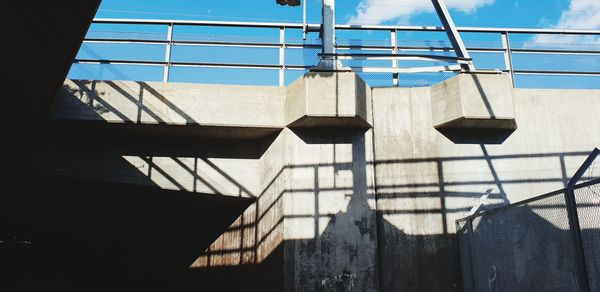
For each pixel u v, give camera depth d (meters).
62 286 16.91
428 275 10.53
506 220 8.68
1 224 15.72
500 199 11.08
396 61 12.03
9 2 7.15
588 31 12.73
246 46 11.88
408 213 10.89
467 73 11.16
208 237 14.06
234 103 11.29
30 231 16.67
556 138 11.55
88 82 11.01
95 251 17.02
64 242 17.19
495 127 11.44
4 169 10.95
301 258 10.31
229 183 11.80
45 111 10.48
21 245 17.08
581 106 11.84
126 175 11.47
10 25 7.64
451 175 11.16
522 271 8.11
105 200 13.18
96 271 16.95
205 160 11.86
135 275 16.50
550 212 7.36
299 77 11.00
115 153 11.59
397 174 11.12
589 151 11.50
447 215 10.91
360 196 10.79
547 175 11.29
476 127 11.42
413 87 11.73
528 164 11.34
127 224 15.26
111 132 11.43
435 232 10.79
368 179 10.92
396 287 10.42
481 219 9.66
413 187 11.05
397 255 10.61
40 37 8.13
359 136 11.20
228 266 12.55
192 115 11.09
